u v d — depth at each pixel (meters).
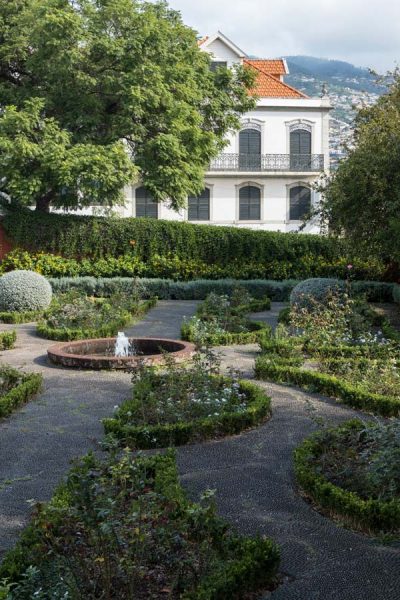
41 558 4.32
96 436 7.87
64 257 24.45
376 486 5.79
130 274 24.02
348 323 13.42
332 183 17.09
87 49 23.33
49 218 24.34
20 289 17.47
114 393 9.76
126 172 22.56
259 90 39.16
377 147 16.41
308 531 5.47
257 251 24.38
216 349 13.02
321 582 4.73
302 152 39.16
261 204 38.97
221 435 7.85
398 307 20.02
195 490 6.28
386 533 5.35
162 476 5.98
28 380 9.84
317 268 23.97
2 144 21.55
